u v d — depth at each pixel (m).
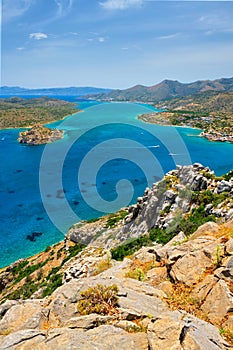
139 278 11.46
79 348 6.35
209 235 13.25
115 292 8.77
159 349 6.32
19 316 8.75
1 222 65.00
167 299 9.43
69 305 8.66
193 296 9.32
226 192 27.09
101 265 18.78
